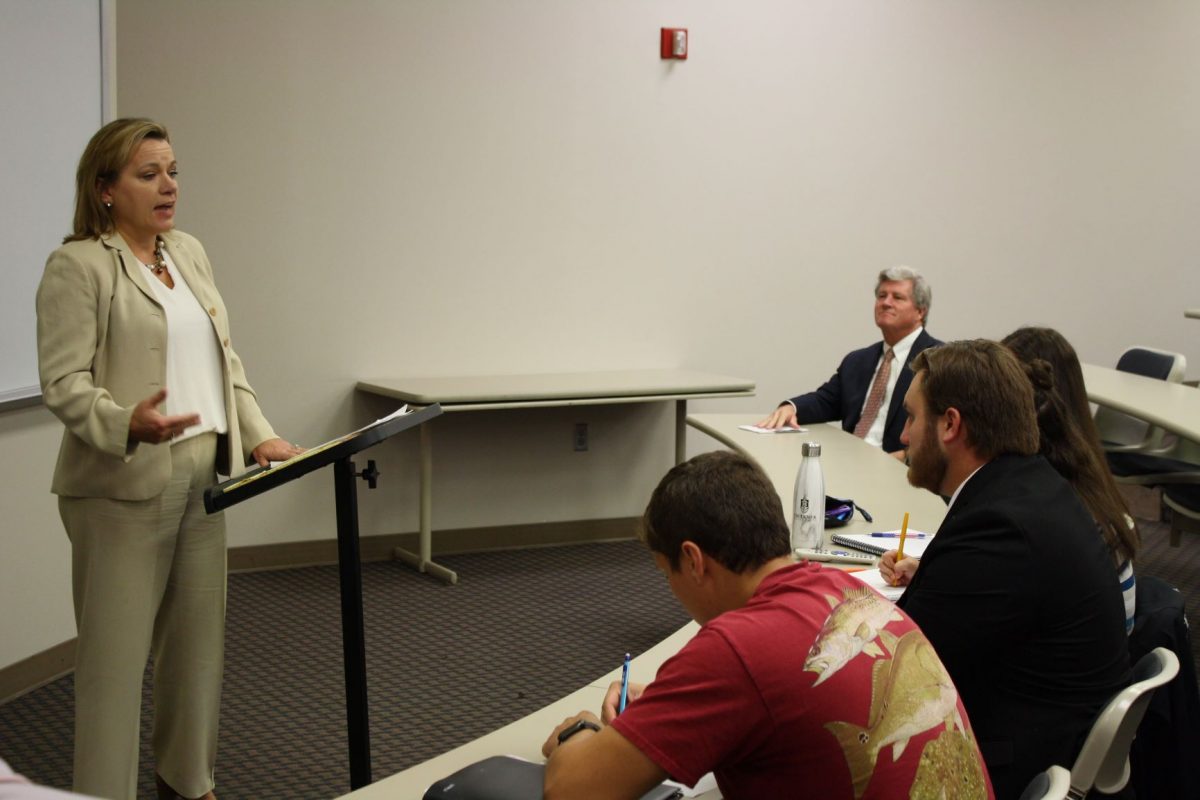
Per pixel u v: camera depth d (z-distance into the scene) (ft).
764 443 12.59
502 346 16.43
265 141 14.88
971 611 6.04
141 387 7.88
